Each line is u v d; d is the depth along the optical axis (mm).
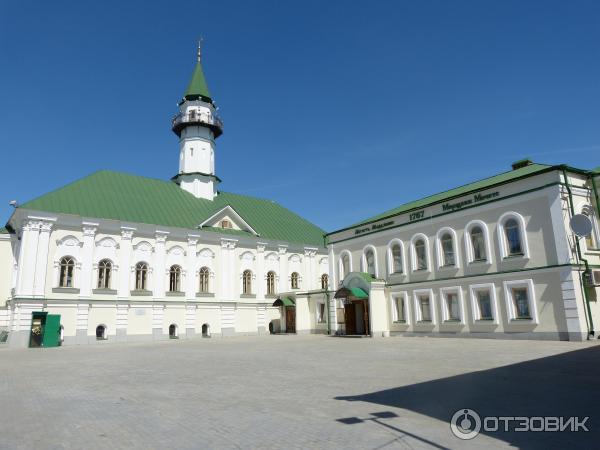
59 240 34625
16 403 9938
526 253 23531
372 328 31062
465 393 9469
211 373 14211
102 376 14133
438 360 15562
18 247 36156
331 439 6562
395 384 11031
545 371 11953
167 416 8352
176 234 40969
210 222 43656
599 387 9531
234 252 44812
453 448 6000
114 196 39750
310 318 40844
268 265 47781
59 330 32438
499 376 11453
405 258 31312
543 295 22578
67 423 8000
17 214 34906
